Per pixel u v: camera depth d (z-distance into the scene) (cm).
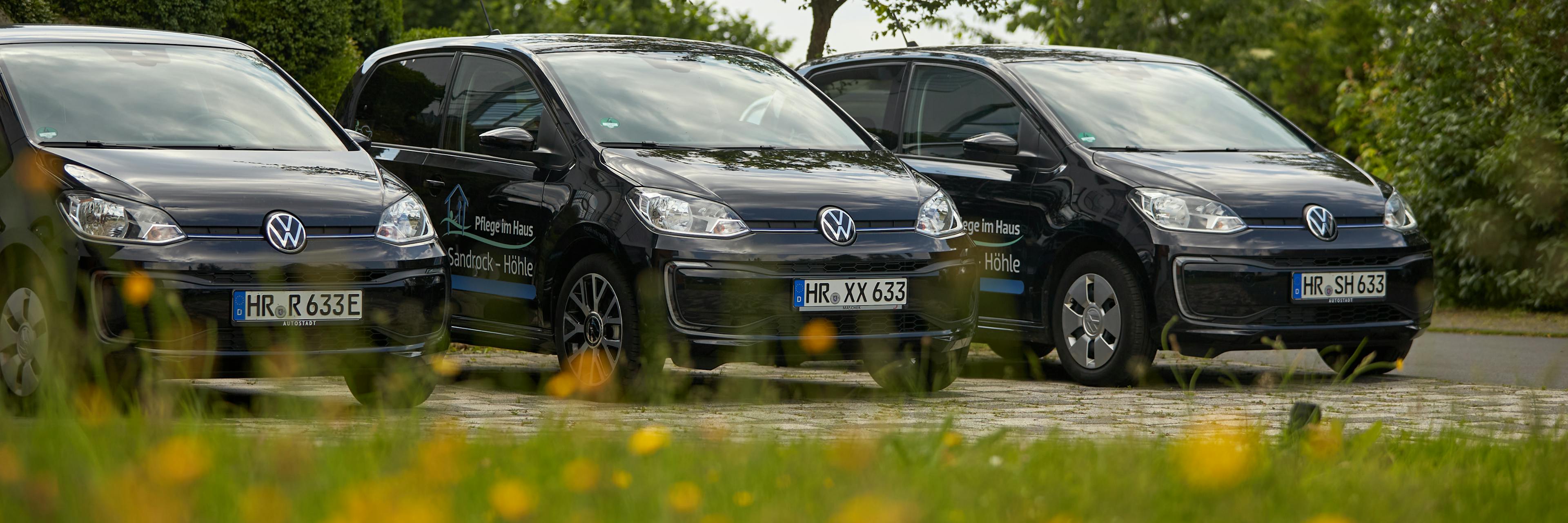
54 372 726
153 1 2772
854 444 657
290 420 805
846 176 1305
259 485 568
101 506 510
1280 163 1533
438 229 1434
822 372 1591
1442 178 2553
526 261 1331
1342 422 781
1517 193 2428
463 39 1520
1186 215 1423
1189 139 1570
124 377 1016
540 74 1385
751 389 1303
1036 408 1227
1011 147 1519
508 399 1266
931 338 1276
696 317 1209
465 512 544
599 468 614
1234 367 1684
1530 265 2467
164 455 568
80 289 1023
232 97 1256
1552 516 624
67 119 1148
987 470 637
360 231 1097
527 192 1337
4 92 1147
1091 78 1628
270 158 1155
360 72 1603
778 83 1487
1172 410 1217
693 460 659
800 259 1225
